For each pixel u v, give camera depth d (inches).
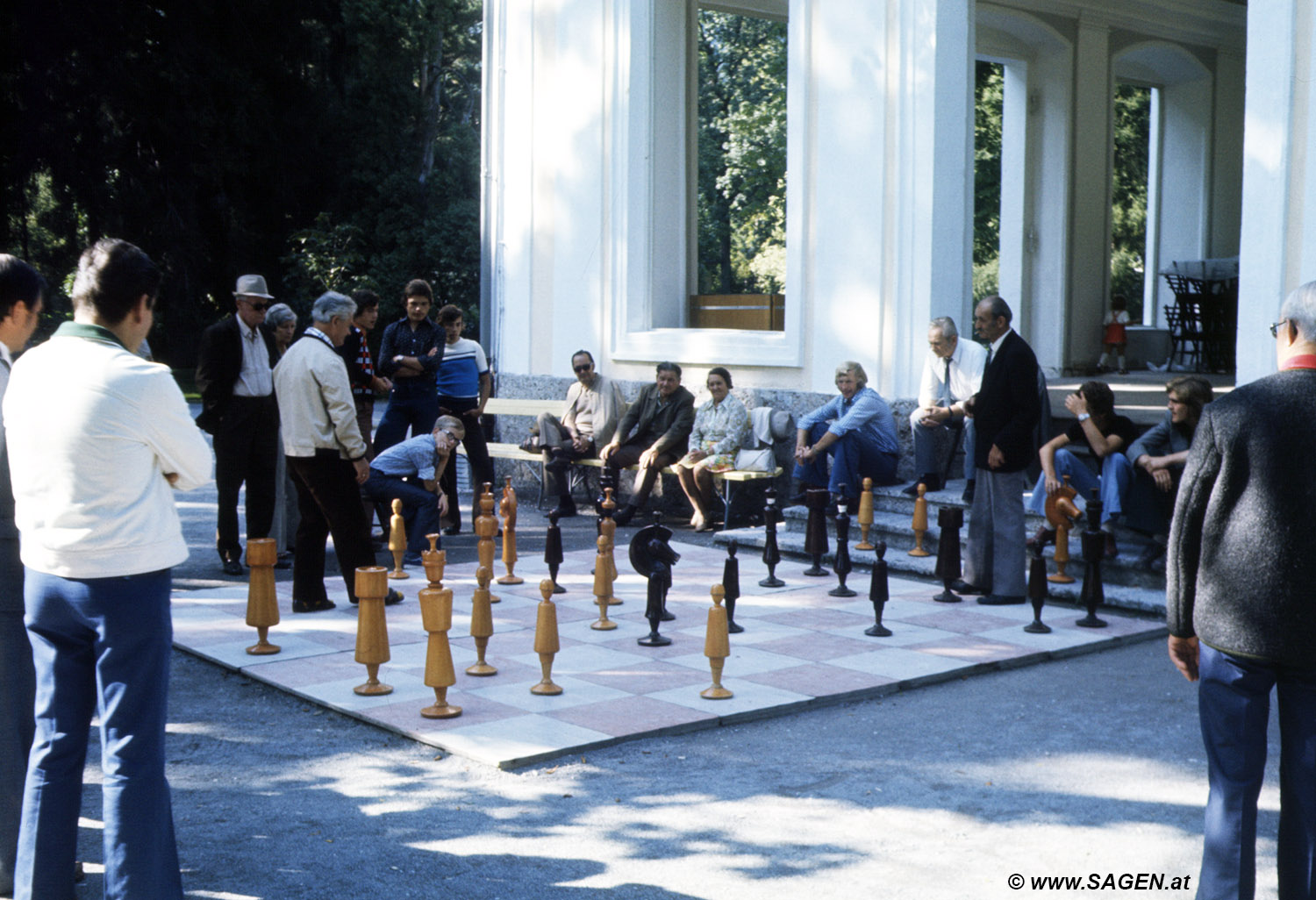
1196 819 181.9
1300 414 128.4
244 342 370.9
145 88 1053.2
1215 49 682.2
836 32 454.3
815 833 176.1
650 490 488.4
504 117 605.6
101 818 184.1
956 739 221.6
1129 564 330.0
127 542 138.1
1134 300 1418.6
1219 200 696.4
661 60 547.2
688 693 245.0
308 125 1205.1
